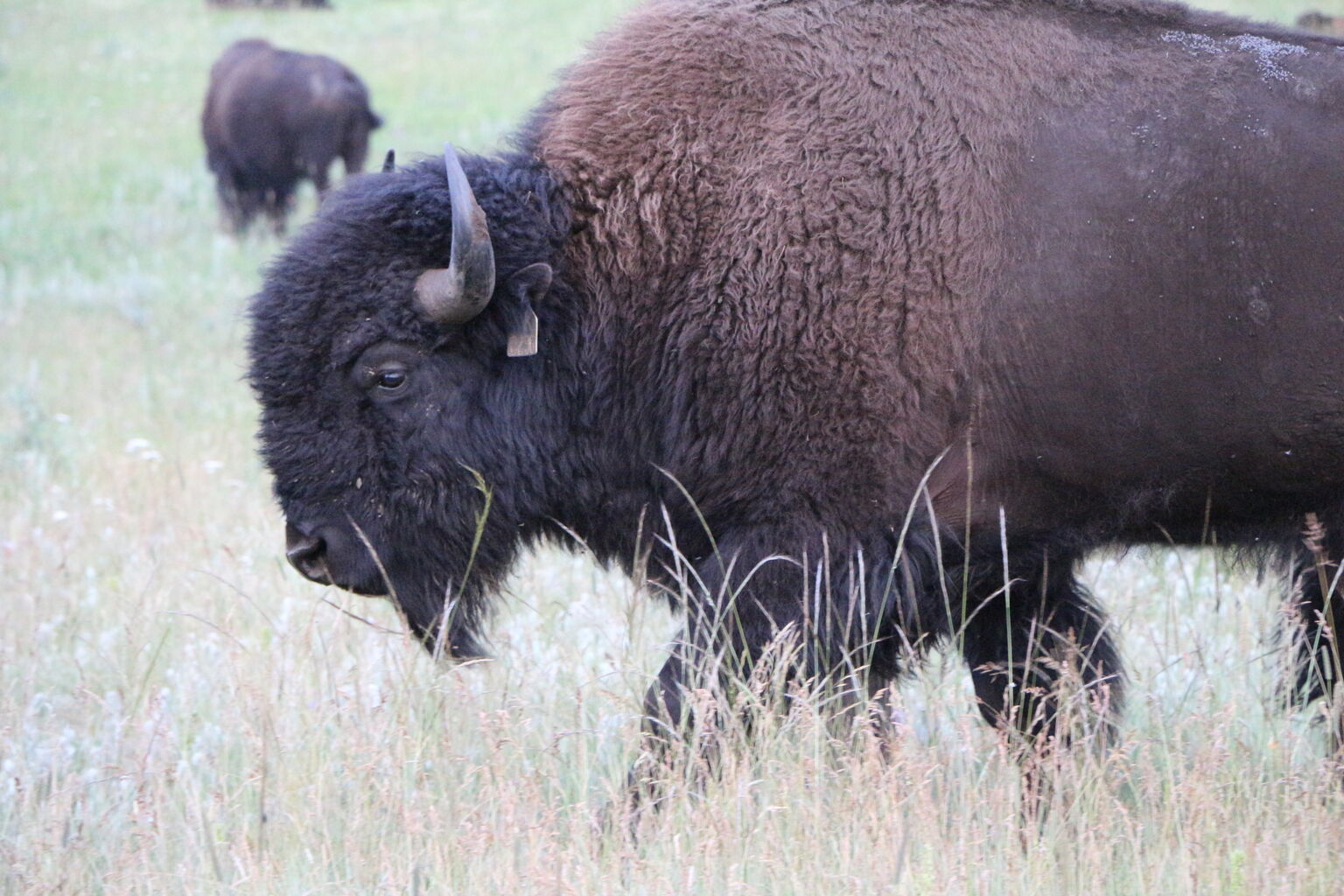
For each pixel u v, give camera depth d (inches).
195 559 878.4
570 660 663.1
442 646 610.2
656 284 580.4
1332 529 564.1
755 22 594.2
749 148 576.4
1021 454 572.4
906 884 477.4
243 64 2514.8
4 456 1110.4
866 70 576.1
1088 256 553.0
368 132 2628.0
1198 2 2608.3
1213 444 554.9
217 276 1979.6
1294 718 618.5
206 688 675.4
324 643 646.5
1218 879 485.4
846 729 557.0
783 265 562.3
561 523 626.8
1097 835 521.3
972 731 585.3
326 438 587.2
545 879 475.5
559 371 598.9
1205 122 552.7
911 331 559.5
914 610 565.0
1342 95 546.9
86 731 637.9
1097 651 626.2
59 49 4148.6
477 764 580.4
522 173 598.2
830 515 565.6
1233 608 718.5
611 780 579.8
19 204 2536.9
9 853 514.6
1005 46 576.1
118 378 1425.9
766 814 510.6
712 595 576.4
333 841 533.6
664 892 482.6
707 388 569.9
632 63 607.2
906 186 562.9
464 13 4424.2
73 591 808.3
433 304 568.4
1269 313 538.0
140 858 509.4
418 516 599.5
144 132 3179.1
